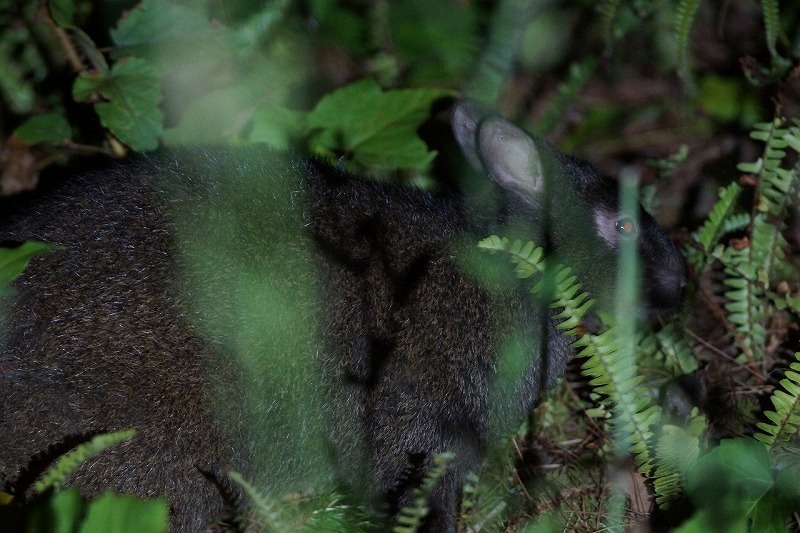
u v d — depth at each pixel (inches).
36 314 331.0
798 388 312.5
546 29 595.2
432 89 477.7
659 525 337.4
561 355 417.1
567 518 345.4
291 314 353.4
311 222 369.1
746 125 536.1
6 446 325.4
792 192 429.4
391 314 368.8
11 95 478.3
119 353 333.4
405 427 373.7
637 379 324.5
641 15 573.9
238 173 378.3
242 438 354.6
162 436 339.9
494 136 421.1
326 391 362.9
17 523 274.1
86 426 330.0
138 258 343.6
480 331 386.0
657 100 569.0
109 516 243.0
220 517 370.3
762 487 298.0
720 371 416.5
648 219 426.6
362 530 370.9
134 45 421.7
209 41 437.1
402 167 458.6
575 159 433.1
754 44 582.9
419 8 572.4
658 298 424.5
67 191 370.3
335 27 575.8
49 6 424.8
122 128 412.5
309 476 380.2
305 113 471.8
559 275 334.0
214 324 343.6
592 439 388.5
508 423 400.2
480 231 405.7
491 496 370.6
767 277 411.8
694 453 314.0
